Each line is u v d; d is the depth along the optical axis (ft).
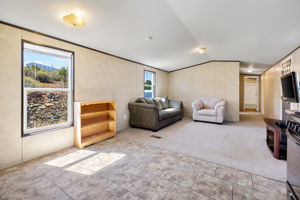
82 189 5.10
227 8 6.97
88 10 6.38
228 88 17.42
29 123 7.57
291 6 6.29
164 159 7.33
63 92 8.98
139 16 7.30
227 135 11.38
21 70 7.04
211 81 18.24
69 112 9.23
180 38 10.50
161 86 19.63
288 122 4.41
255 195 4.78
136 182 5.49
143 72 16.02
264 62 16.20
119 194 4.85
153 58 14.51
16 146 6.89
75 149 8.60
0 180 5.58
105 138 10.27
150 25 8.32
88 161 7.11
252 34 9.59
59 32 7.91
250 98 29.53
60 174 6.00
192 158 7.45
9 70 6.68
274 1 6.13
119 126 12.83
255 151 8.33
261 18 7.54
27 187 5.18
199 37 10.49
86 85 10.02
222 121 15.15
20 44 6.98
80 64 9.65
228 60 17.24
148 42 10.64
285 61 12.96
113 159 7.32
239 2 6.48
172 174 6.01
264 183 5.41
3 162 6.52
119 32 8.68
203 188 5.14
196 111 16.44
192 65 19.13
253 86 29.19
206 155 7.80
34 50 7.72
